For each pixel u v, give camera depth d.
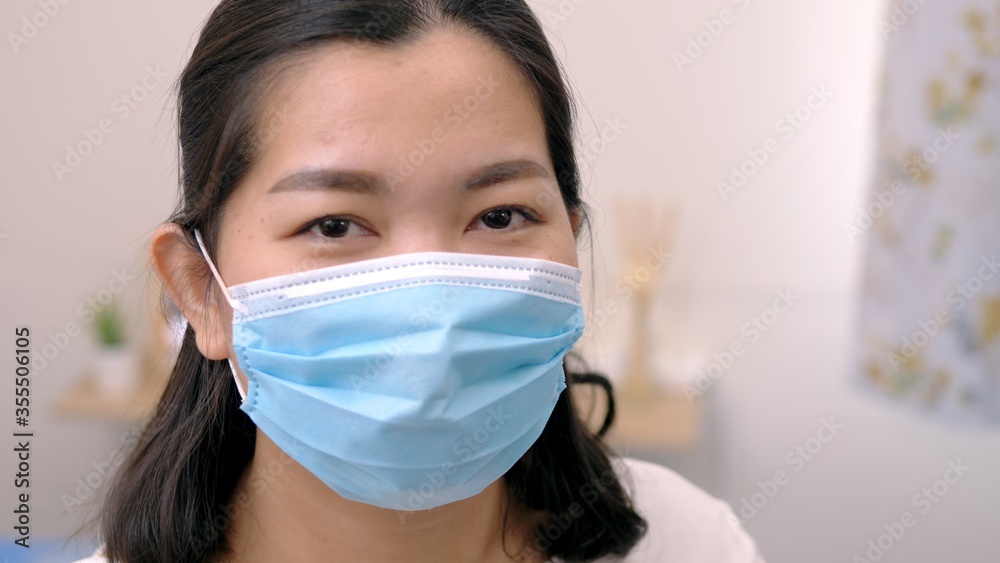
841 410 2.89
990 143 2.28
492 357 0.87
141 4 2.68
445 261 0.85
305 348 0.87
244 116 0.87
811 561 2.98
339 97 0.82
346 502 0.94
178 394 1.06
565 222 0.95
